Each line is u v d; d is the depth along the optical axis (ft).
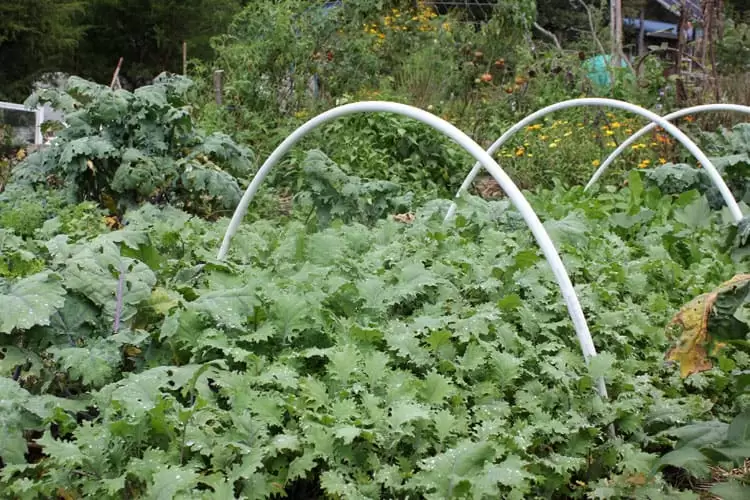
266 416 9.50
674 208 24.81
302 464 8.91
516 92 40.34
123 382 9.74
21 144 42.93
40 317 9.98
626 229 22.30
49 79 93.04
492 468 8.53
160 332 11.30
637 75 39.73
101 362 10.15
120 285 11.56
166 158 23.70
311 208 22.85
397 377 10.50
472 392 10.88
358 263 15.08
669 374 13.12
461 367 11.18
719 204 26.89
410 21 49.57
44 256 14.21
